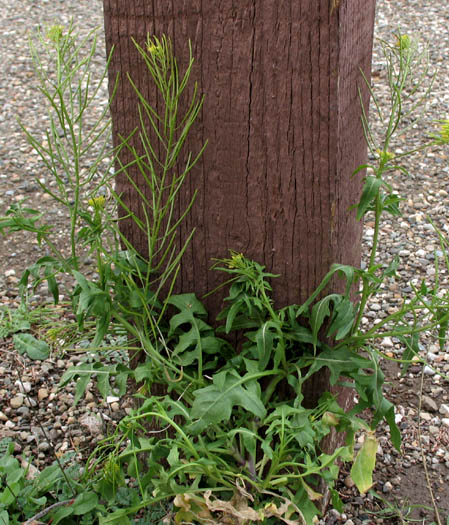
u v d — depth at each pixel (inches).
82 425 113.5
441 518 97.3
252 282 84.0
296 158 79.0
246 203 83.7
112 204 137.4
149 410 78.6
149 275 91.8
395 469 106.0
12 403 118.9
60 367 125.9
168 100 77.2
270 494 86.2
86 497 84.7
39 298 144.8
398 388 122.0
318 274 83.9
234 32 75.6
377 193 80.0
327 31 72.1
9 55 254.2
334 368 83.5
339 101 75.3
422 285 82.9
